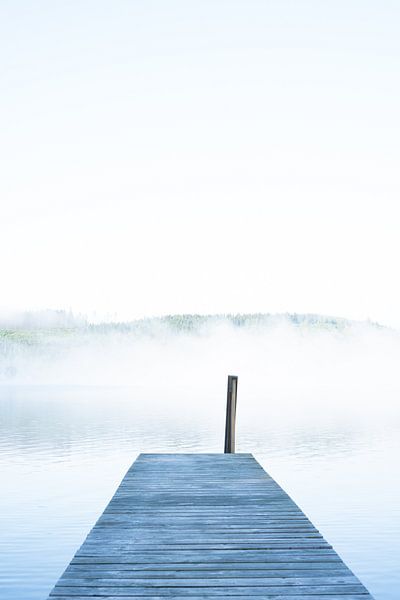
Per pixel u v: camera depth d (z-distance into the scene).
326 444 19.50
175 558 4.64
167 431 22.94
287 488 12.27
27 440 20.30
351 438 21.08
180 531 5.44
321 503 10.80
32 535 8.76
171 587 4.04
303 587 4.03
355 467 15.07
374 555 7.79
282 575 4.26
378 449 18.39
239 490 7.43
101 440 20.23
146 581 4.15
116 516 6.04
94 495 11.54
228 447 11.64
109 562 4.55
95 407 35.88
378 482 12.95
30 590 6.65
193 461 10.03
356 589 3.99
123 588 4.02
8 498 11.29
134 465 9.63
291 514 6.11
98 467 14.92
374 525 9.23
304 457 16.80
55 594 3.91
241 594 3.91
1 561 7.59
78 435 21.66
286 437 21.45
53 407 35.88
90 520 9.62
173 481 8.08
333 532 8.86
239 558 4.64
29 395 51.94
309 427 24.64
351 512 10.09
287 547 4.92
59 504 10.76
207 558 4.64
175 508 6.40
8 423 25.83
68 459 16.22
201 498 6.93
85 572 4.33
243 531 5.44
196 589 4.00
